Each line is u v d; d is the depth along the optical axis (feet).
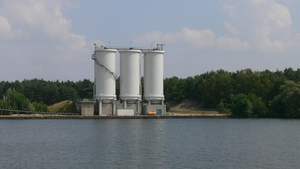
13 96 610.65
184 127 443.32
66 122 505.25
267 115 630.74
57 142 307.99
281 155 252.21
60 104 645.10
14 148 278.46
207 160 234.58
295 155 252.42
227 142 311.88
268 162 230.68
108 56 578.25
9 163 225.76
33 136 349.82
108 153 254.88
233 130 412.36
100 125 457.27
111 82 581.94
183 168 214.07
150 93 602.44
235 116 631.15
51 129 411.54
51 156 245.24
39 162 228.02
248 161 233.14
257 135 364.38
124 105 589.73
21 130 403.13
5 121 524.11
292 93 598.34
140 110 604.49
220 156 247.09
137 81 595.06
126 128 419.95
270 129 426.51
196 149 273.13
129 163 225.15
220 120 569.23
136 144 295.28
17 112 598.34
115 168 213.46
